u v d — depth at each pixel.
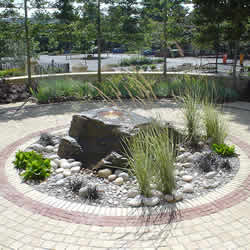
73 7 13.06
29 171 5.46
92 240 3.82
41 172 5.52
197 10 12.98
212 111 7.19
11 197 4.86
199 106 7.34
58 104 11.70
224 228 4.05
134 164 5.39
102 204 4.71
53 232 3.99
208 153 6.42
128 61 26.55
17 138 7.74
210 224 4.14
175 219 4.26
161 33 14.03
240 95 13.05
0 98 12.11
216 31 12.61
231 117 9.80
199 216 4.33
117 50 43.22
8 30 12.69
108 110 7.14
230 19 12.20
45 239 3.85
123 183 5.45
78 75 14.65
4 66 19.33
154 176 5.19
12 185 5.27
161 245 3.71
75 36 14.25
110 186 5.32
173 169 4.94
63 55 44.31
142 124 6.27
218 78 13.78
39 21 12.96
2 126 8.81
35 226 4.12
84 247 3.69
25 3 12.34
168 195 4.80
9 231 4.01
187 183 5.28
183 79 12.95
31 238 3.87
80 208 4.56
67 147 6.43
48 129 8.52
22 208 4.55
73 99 12.34
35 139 7.64
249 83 13.20
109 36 13.80
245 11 11.47
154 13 13.92
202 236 3.88
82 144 6.46
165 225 4.12
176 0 13.30
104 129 6.27
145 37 14.23
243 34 13.09
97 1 13.13
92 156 6.23
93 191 4.91
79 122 6.56
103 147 6.24
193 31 13.93
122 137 6.01
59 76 14.37
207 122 7.12
